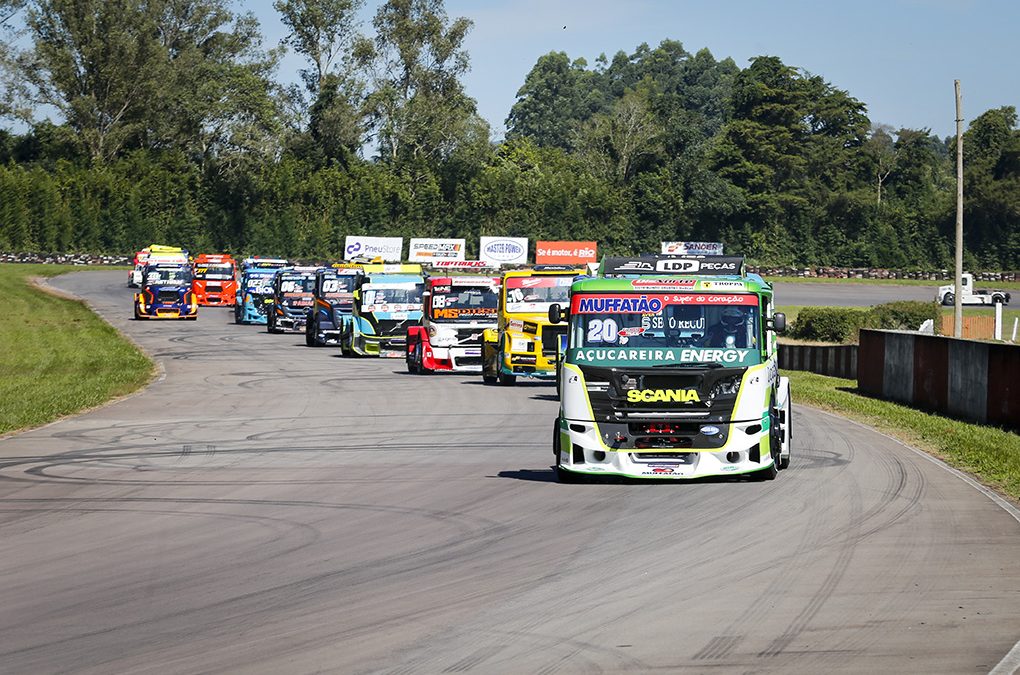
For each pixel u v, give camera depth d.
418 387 54.19
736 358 25.94
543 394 50.75
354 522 22.03
